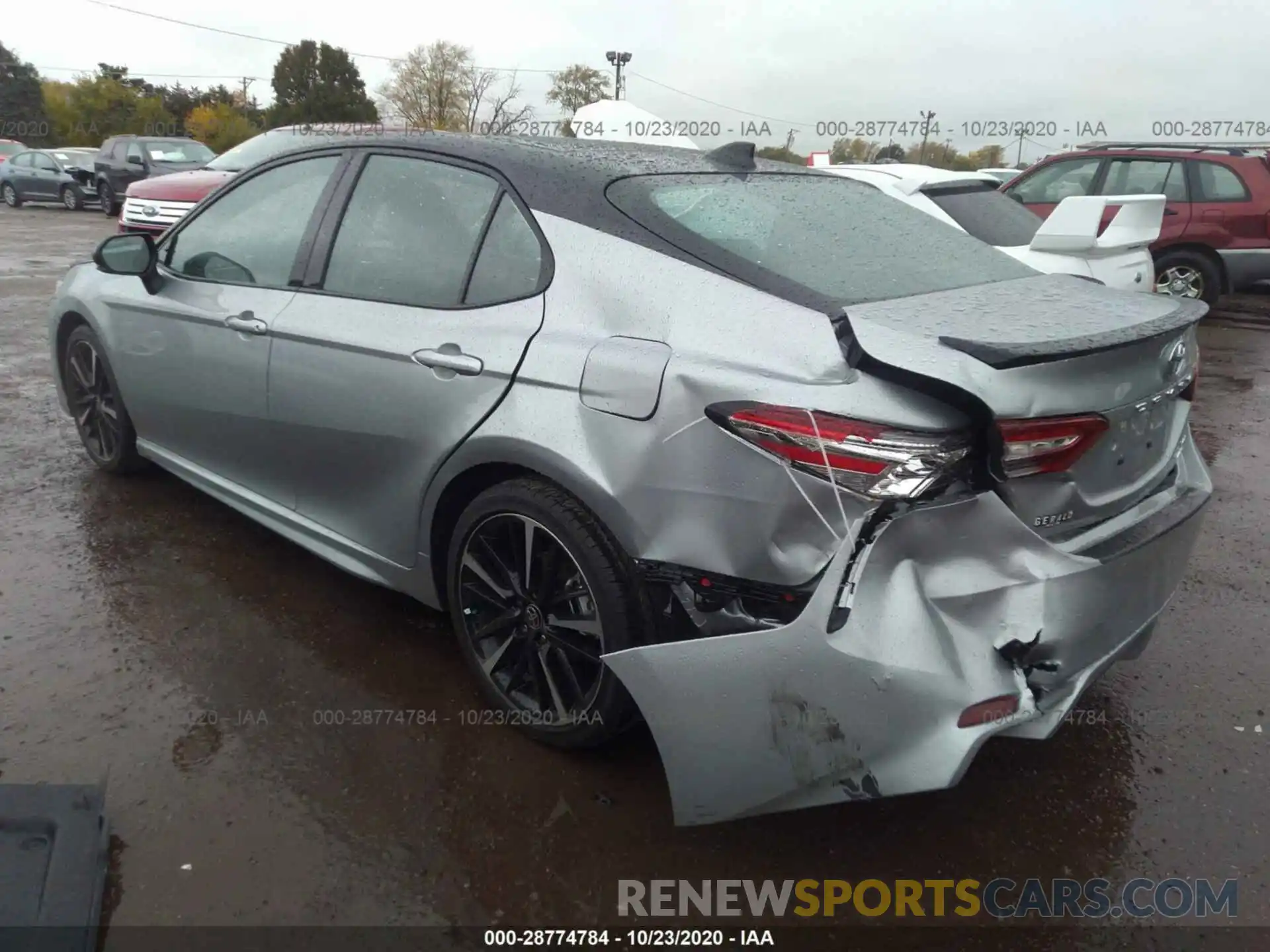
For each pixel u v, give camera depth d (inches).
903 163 278.8
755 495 80.6
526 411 95.4
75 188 896.9
